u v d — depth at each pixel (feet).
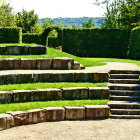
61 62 42.88
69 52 87.30
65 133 24.70
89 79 37.22
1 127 25.03
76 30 86.22
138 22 112.57
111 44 84.33
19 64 41.57
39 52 49.60
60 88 33.30
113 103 31.65
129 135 24.41
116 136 24.11
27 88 32.32
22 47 48.37
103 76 37.35
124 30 82.84
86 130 25.64
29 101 31.14
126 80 37.42
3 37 84.02
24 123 27.07
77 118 29.37
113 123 28.09
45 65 42.65
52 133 24.62
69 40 86.84
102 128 26.35
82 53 86.69
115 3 125.80
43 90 31.83
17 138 23.11
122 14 119.75
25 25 176.14
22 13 177.68
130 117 30.19
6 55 46.78
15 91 30.58
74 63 43.06
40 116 27.96
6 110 27.27
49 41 122.83
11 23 138.72
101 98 33.35
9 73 36.24
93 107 29.66
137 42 71.10
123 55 83.66
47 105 29.73
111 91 34.60
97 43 85.30
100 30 84.58
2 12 134.72
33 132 24.79
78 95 32.99
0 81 33.60
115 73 40.37
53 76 36.29
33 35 107.86
